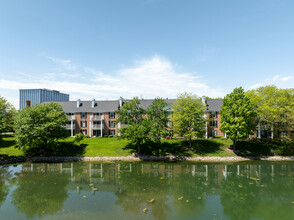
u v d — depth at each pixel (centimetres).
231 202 1691
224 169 2911
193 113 3862
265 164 3228
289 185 2164
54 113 3628
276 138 4406
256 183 2241
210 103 5262
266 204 1656
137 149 3922
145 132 3497
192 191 1964
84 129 5303
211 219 1388
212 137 4647
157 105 3844
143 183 2222
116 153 3772
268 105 3869
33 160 3475
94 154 3712
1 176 2494
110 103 5550
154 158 3594
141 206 1599
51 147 3647
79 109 5394
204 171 2800
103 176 2516
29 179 2361
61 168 2945
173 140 4366
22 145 3344
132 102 3859
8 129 4391
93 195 1844
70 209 1543
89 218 1398
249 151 3775
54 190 1980
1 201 1709
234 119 3509
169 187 2086
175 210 1525
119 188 2045
